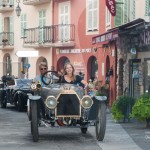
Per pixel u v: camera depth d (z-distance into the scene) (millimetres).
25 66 43094
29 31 44625
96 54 36375
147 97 18766
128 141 14977
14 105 31250
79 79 16062
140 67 27859
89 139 15430
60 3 41094
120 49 30250
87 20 37625
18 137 15898
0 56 50625
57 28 41094
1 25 50250
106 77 33531
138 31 25125
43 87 15773
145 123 19312
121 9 29812
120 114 20594
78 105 14805
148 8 26078
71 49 39844
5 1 48750
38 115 14875
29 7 45812
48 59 43031
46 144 14352
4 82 32469
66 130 17781
